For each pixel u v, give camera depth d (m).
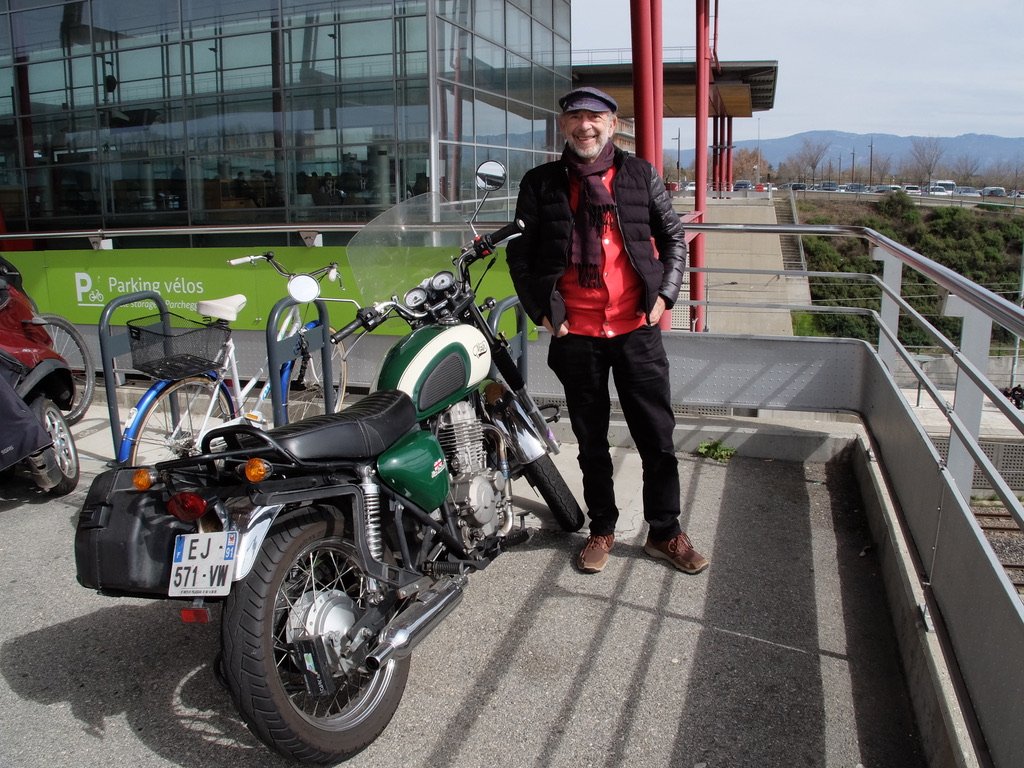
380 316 3.24
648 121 7.60
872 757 2.54
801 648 3.11
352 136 12.19
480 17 13.80
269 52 12.11
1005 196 78.19
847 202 59.31
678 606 3.41
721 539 4.00
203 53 12.13
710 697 2.84
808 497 4.48
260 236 12.24
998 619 2.14
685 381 5.24
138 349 4.34
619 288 3.41
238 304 4.78
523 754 2.59
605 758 2.56
